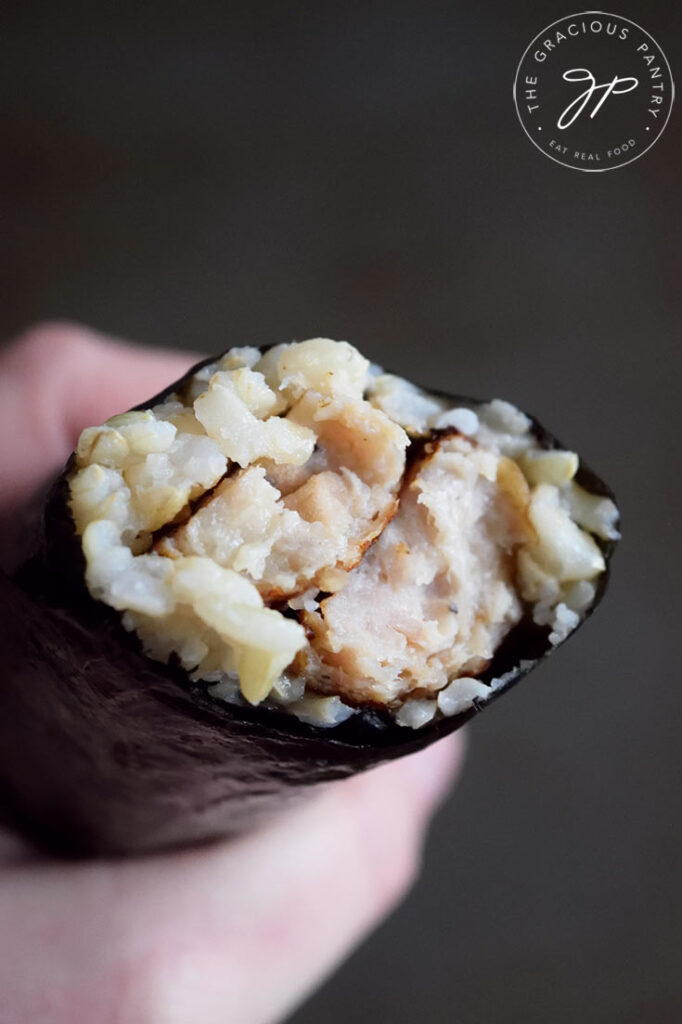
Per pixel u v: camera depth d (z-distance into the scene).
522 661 0.15
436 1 0.30
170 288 0.30
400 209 0.30
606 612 0.30
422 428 0.15
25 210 0.30
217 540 0.13
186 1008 0.19
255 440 0.14
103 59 0.30
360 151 0.30
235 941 0.19
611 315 0.30
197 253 0.30
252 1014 0.20
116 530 0.13
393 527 0.14
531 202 0.30
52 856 0.20
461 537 0.15
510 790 0.30
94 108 0.30
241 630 0.13
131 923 0.19
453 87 0.30
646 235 0.30
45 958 0.18
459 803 0.30
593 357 0.30
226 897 0.19
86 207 0.30
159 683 0.13
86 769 0.17
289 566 0.14
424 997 0.29
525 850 0.30
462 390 0.30
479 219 0.30
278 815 0.18
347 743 0.14
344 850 0.21
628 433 0.30
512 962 0.29
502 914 0.30
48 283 0.30
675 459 0.30
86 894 0.19
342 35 0.30
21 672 0.16
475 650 0.15
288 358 0.14
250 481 0.14
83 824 0.19
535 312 0.30
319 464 0.14
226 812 0.17
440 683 0.14
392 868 0.22
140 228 0.30
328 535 0.14
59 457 0.20
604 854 0.30
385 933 0.29
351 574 0.14
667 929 0.29
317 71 0.30
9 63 0.30
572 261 0.30
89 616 0.13
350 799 0.22
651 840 0.30
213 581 0.13
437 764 0.24
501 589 0.15
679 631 0.30
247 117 0.30
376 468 0.14
